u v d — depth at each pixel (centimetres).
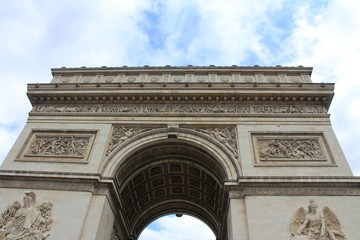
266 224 3488
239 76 5506
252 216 3559
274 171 4000
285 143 4378
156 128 4659
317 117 4647
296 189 3778
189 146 4553
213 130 4584
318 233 3350
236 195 3800
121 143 4475
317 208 3575
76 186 3941
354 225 3444
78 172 4084
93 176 4000
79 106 5075
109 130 4647
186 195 5681
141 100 5025
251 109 4841
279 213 3575
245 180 3841
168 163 4919
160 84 5091
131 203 5244
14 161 4303
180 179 5319
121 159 4284
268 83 4984
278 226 3469
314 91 4847
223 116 4703
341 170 3978
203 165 4719
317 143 4359
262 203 3669
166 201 5828
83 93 5069
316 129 4503
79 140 4566
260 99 4900
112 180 4025
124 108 4984
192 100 4969
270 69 5528
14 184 3994
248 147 4297
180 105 4966
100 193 3928
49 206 3762
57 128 4734
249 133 4484
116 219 4538
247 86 4969
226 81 5403
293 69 5503
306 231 3384
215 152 4303
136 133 4619
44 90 5162
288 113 4731
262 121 4622
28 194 3828
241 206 3709
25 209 3709
